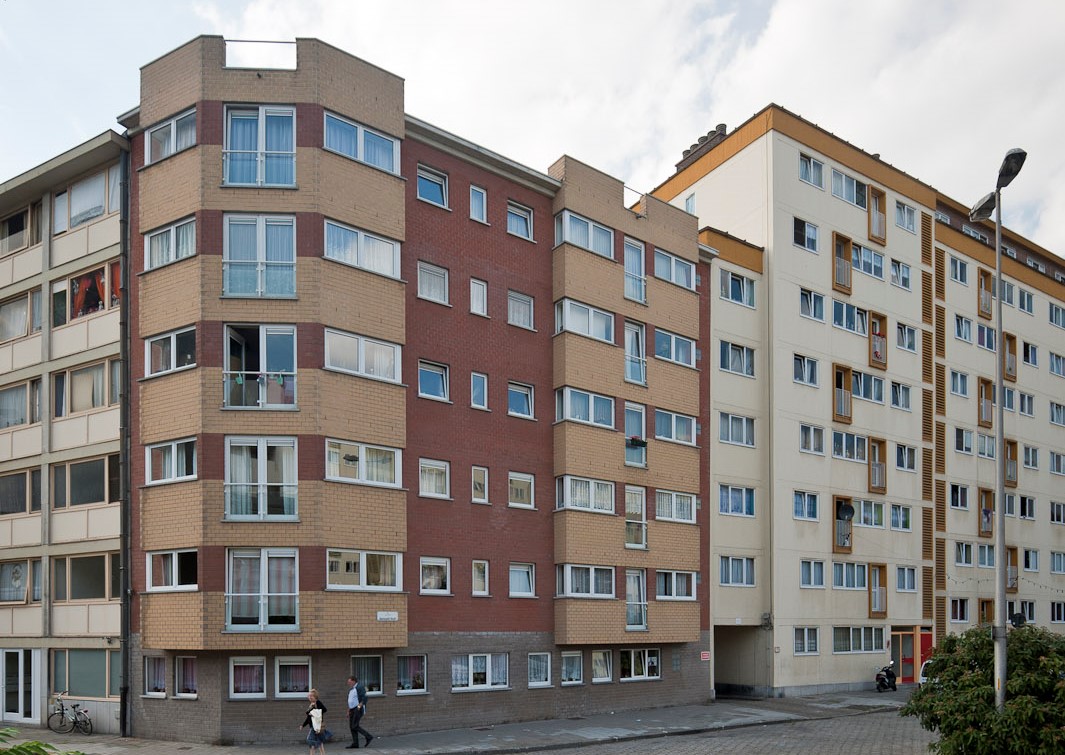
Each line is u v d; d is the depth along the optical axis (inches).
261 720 905.5
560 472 1165.1
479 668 1067.9
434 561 1046.4
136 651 967.0
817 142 1581.0
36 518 1101.1
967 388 1882.4
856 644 1534.2
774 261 1485.0
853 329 1610.5
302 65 975.0
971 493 1849.2
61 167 1084.5
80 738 952.9
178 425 936.9
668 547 1275.8
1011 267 2062.0
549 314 1199.6
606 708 1182.3
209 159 953.5
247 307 937.5
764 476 1448.1
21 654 1092.5
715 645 1481.3
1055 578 2073.1
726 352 1428.4
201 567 902.4
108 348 1041.5
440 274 1102.4
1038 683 655.1
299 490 920.9
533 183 1198.9
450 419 1078.4
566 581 1146.0
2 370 1167.0
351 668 953.5
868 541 1582.2
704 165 1628.9
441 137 1101.1
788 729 1088.8
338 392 952.3
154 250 991.0
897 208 1726.1
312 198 957.8
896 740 986.1
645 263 1305.4
